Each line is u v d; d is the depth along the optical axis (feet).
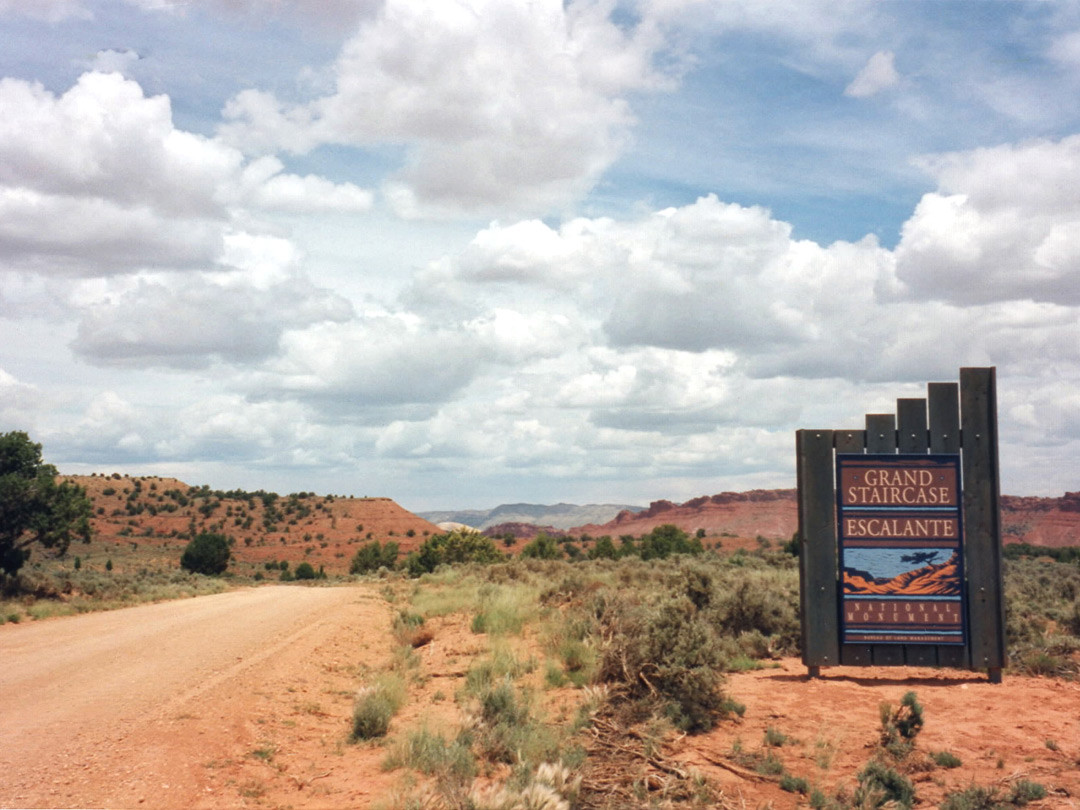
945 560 39.99
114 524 440.86
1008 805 22.17
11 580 106.63
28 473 118.21
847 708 33.40
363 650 60.49
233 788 24.63
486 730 29.32
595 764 26.58
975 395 40.75
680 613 36.37
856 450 40.88
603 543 222.48
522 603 68.44
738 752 27.48
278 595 119.44
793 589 64.44
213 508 514.68
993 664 39.22
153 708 34.58
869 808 21.89
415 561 212.23
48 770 25.44
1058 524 545.44
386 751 29.48
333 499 577.02
